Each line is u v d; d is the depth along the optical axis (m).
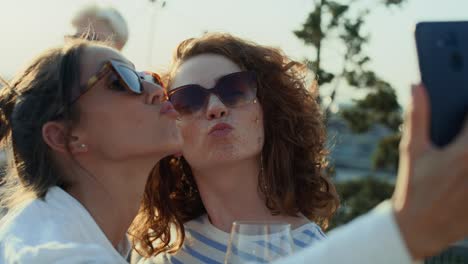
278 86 2.55
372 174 11.18
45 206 1.91
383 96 10.76
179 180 2.62
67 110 2.03
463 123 1.09
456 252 6.65
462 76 1.11
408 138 1.08
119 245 2.24
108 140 2.03
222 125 2.36
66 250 1.66
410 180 1.07
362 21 10.41
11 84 2.18
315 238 2.44
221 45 2.49
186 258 2.52
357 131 11.02
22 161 2.09
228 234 2.44
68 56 2.06
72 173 2.06
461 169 1.03
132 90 2.01
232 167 2.42
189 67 2.45
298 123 2.58
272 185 2.49
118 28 3.52
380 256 1.08
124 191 2.09
